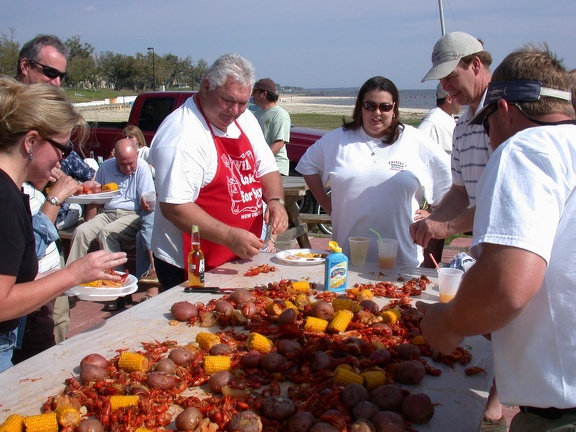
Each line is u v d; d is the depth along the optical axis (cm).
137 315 280
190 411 182
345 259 318
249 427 177
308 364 220
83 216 721
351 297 306
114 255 239
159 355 232
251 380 211
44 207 339
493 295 149
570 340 161
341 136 426
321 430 174
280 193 411
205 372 217
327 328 259
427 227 351
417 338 244
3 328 238
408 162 406
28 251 236
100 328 264
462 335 167
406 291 317
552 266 161
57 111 221
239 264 372
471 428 189
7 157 218
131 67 7350
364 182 404
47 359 229
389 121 402
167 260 377
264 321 270
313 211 938
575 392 160
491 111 186
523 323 167
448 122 629
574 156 158
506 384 173
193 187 348
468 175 370
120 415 185
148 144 1041
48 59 388
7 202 209
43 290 217
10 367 228
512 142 163
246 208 379
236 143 366
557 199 154
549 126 165
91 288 286
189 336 256
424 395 194
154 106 1046
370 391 205
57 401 189
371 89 397
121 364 219
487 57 356
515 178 155
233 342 246
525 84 173
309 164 445
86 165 620
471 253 166
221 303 272
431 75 359
